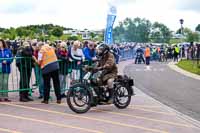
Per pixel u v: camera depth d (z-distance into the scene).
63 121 9.95
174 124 9.88
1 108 11.57
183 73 28.22
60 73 13.70
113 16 24.75
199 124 9.96
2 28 62.84
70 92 11.02
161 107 12.55
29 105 12.16
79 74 14.38
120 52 46.25
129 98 12.09
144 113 11.34
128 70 30.50
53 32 59.09
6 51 12.65
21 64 12.80
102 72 11.31
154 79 22.95
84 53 15.33
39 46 13.34
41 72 13.05
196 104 13.35
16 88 15.10
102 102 11.35
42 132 8.73
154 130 9.14
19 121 9.85
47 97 12.52
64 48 13.85
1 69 12.56
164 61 49.38
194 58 40.69
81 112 11.05
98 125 9.57
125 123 9.88
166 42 94.00
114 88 11.61
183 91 17.08
